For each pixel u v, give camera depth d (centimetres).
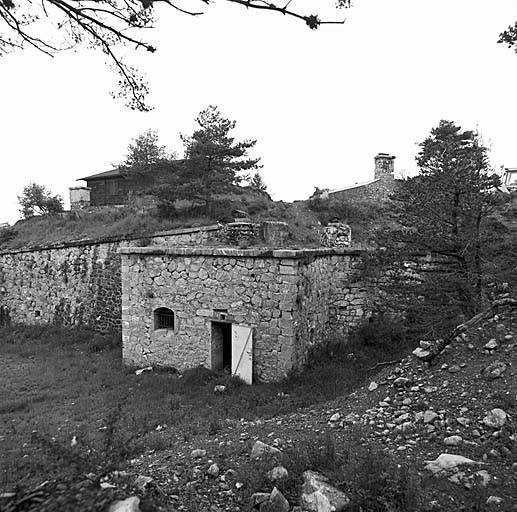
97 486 313
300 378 877
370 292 1088
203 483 442
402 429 527
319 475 417
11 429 723
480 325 703
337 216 2155
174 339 1036
